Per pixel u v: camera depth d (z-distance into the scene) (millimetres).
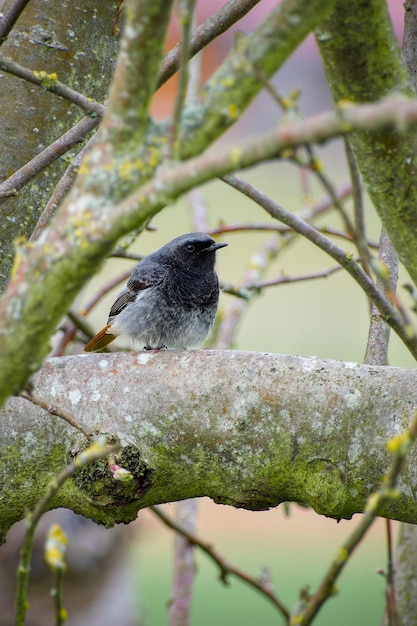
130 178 4230
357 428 6324
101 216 4215
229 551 18891
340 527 19797
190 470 6641
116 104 4184
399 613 8766
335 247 6336
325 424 6379
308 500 6477
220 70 4262
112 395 6715
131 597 14703
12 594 13648
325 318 22703
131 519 6754
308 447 6402
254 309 23125
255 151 3547
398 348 20766
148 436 6605
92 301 10664
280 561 18469
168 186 3828
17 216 8219
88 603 14094
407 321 4324
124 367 6840
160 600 17312
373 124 3211
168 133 4137
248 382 6566
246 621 16625
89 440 6488
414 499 6066
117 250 9625
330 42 5496
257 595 17484
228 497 6672
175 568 9984
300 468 6430
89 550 14109
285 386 6500
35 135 8312
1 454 6793
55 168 8414
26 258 4461
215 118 4199
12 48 8297
